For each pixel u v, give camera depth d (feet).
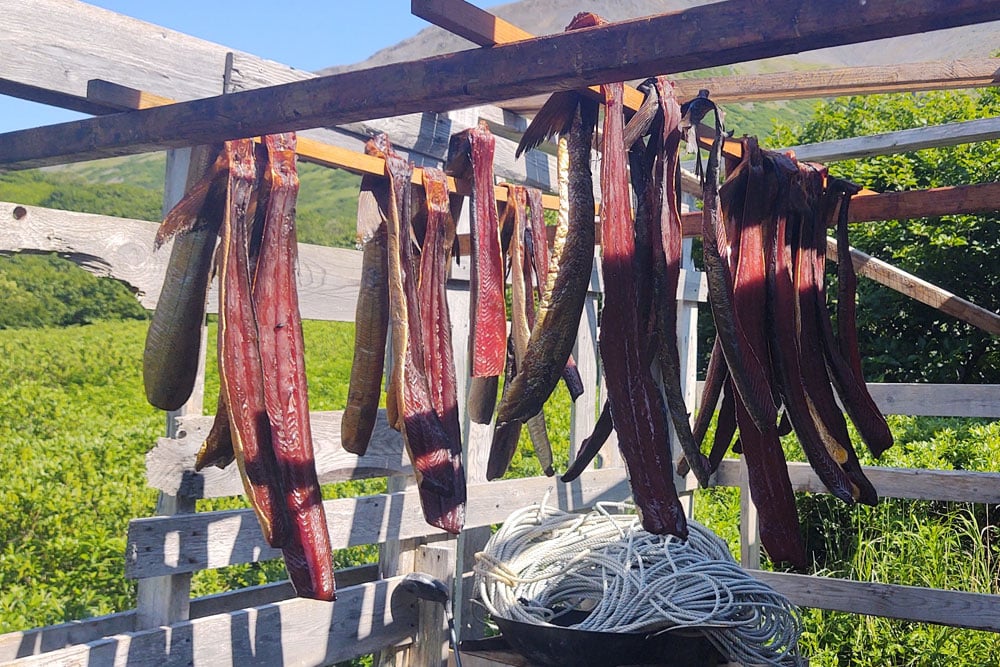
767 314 8.97
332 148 9.37
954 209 11.60
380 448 13.41
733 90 14.03
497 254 10.11
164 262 11.07
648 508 7.20
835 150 18.43
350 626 12.75
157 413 37.55
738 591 11.03
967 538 24.22
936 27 5.25
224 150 8.63
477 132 10.25
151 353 8.90
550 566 12.05
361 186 10.07
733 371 7.82
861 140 18.11
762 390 8.01
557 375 7.78
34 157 9.07
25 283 69.82
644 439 7.36
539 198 11.82
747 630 10.87
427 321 9.95
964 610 15.51
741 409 8.46
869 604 16.35
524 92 6.53
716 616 10.48
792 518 8.16
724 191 9.30
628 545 11.57
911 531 22.98
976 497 15.97
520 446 30.68
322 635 12.35
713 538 12.21
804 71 13.67
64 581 18.85
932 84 13.28
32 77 9.76
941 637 19.58
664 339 7.82
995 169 31.48
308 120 7.45
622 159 7.63
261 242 9.07
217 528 11.35
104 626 11.24
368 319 9.93
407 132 14.14
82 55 10.25
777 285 9.20
